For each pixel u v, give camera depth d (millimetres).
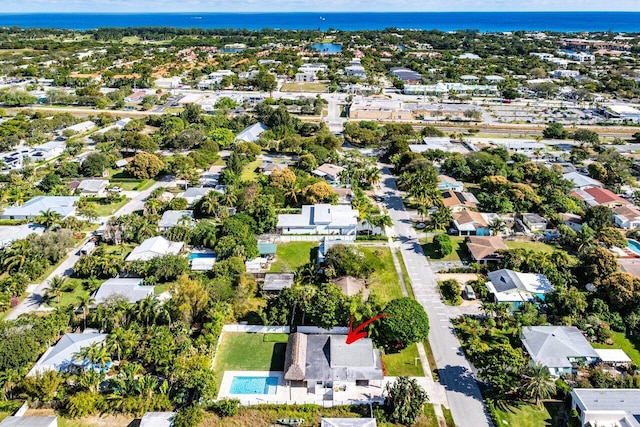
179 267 108812
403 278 113062
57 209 138375
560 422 74312
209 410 75312
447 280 111062
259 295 105500
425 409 76312
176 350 82875
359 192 156375
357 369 80812
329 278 108375
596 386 80062
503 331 94188
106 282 104000
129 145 192500
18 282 103125
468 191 164625
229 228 121625
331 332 91812
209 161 184625
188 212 138625
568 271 111000
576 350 85562
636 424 70438
